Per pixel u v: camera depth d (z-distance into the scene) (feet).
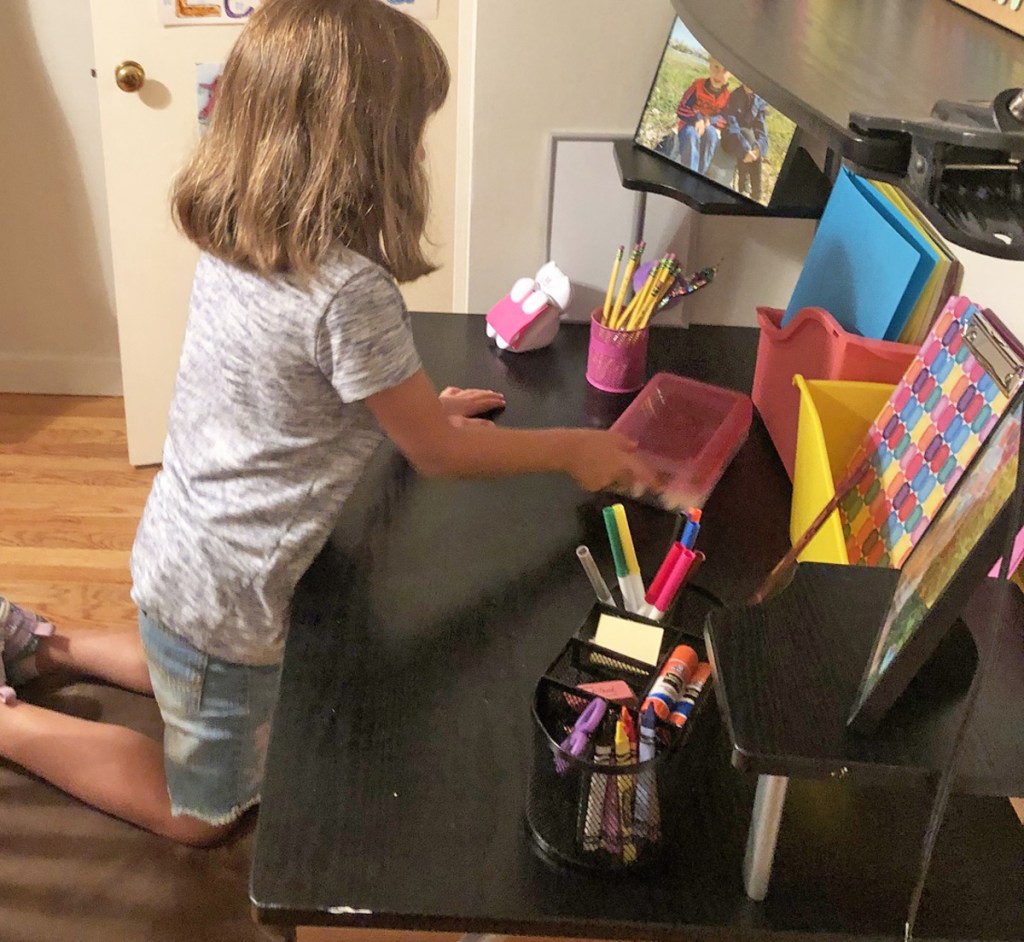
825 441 3.28
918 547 2.33
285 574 3.35
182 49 6.49
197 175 3.05
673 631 2.46
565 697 2.27
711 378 4.27
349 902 2.08
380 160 3.03
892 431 3.03
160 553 3.51
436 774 2.37
